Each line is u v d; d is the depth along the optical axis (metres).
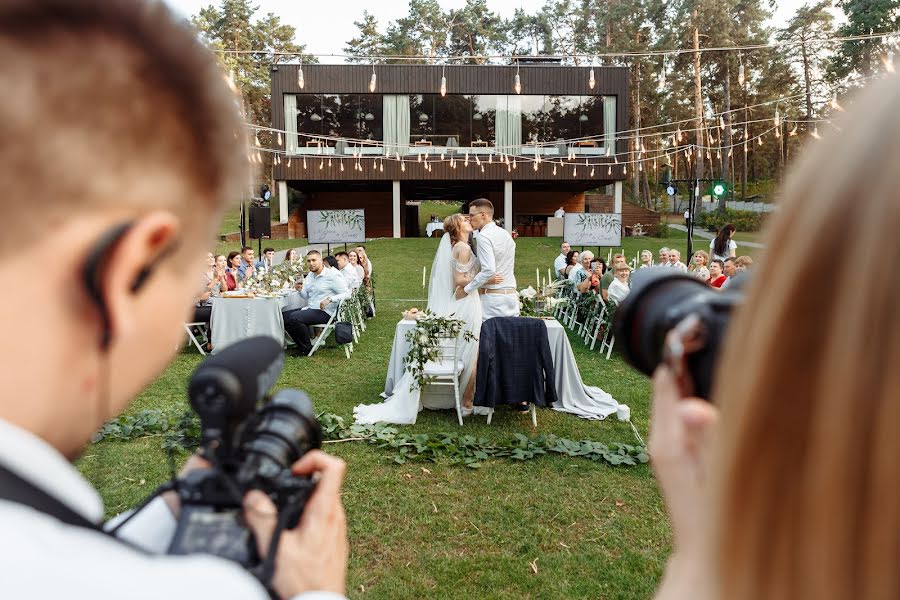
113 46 0.40
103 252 0.39
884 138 0.36
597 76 28.53
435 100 28.86
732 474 0.40
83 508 0.41
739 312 0.43
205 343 9.03
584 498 4.21
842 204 0.36
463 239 6.18
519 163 29.08
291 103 28.72
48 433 0.41
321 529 0.61
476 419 6.04
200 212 0.46
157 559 0.42
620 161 28.83
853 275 0.35
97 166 0.39
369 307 12.44
